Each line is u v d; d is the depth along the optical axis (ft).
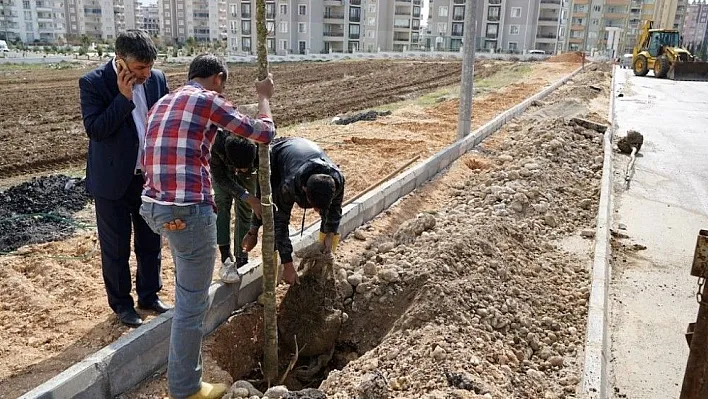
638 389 14.25
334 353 16.15
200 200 11.03
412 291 15.96
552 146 33.12
